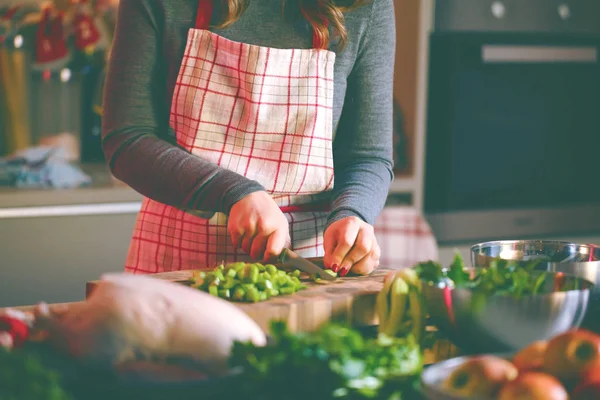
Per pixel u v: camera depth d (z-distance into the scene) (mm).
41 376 636
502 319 873
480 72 2707
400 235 2674
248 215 1147
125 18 1313
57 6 2576
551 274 975
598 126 2906
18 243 2424
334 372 688
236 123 1362
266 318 1002
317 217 1417
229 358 729
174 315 761
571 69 2814
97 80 2660
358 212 1260
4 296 2428
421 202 2789
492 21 2729
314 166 1383
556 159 2867
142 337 753
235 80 1347
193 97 1342
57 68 2611
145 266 1402
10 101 2578
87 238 2504
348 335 734
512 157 2801
